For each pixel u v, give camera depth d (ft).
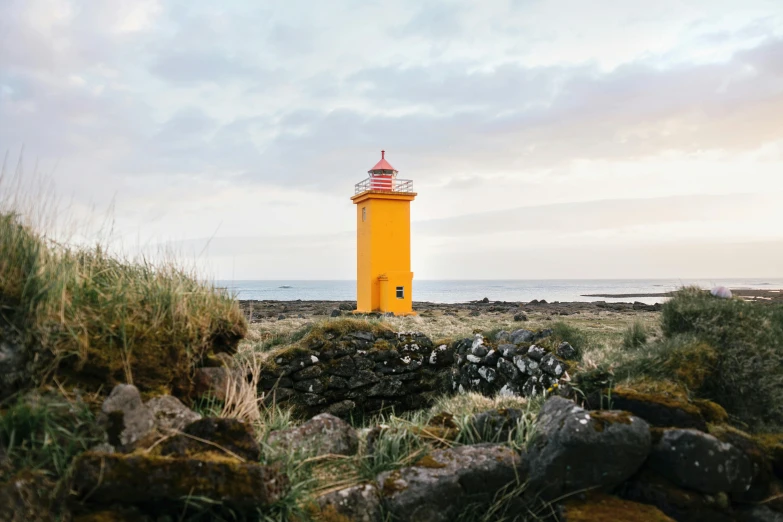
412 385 33.01
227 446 11.17
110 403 10.76
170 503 9.79
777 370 16.16
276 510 10.43
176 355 13.51
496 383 29.14
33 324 10.95
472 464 12.33
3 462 9.04
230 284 17.40
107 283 14.28
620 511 11.55
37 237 12.75
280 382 29.22
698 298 19.86
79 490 9.26
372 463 13.55
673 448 12.24
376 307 102.17
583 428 11.88
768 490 12.69
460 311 114.11
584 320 71.61
